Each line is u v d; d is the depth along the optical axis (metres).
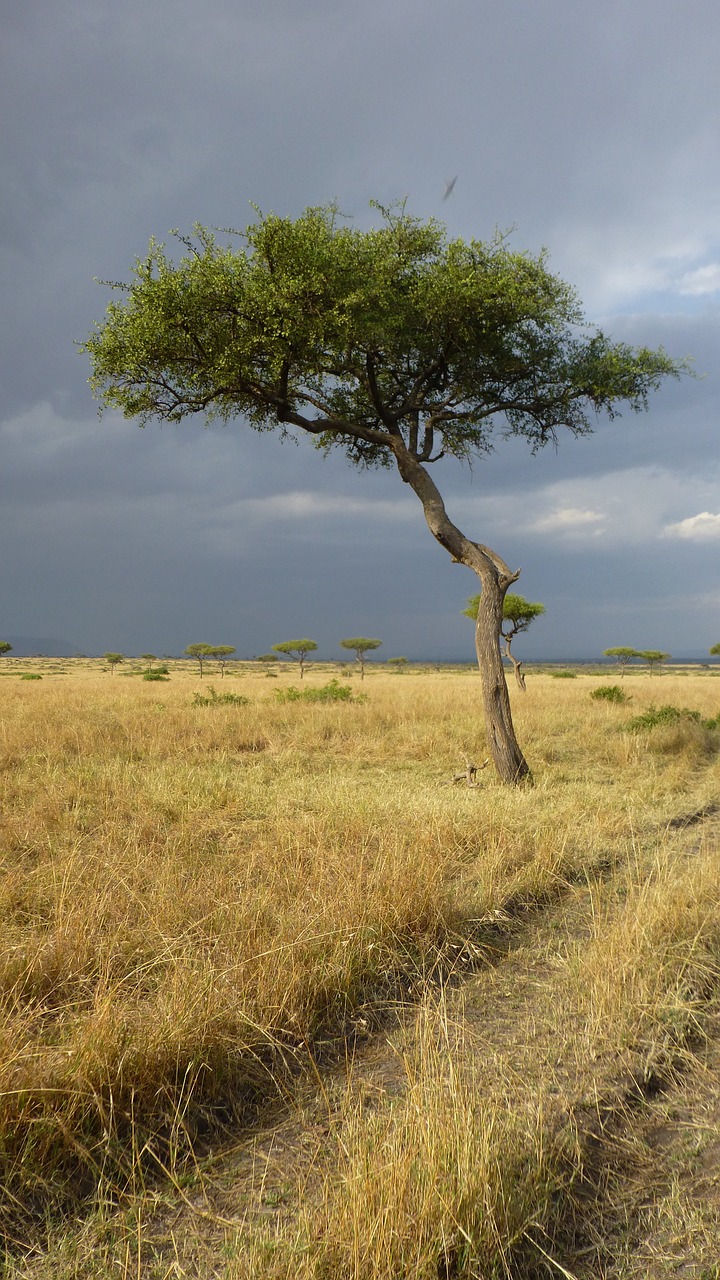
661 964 4.12
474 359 11.81
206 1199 2.56
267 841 6.78
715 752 13.64
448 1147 2.44
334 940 4.34
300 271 9.84
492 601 10.64
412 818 7.44
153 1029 3.28
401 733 15.22
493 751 10.37
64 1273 2.24
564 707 20.34
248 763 12.14
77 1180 2.68
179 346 10.52
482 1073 3.23
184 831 6.98
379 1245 2.09
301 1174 2.63
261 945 4.15
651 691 30.00
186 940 4.32
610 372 11.65
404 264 11.02
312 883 5.36
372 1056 3.51
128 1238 2.38
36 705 19.86
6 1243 2.38
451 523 11.20
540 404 12.31
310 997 3.82
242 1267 2.16
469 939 4.84
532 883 5.86
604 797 9.24
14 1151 2.70
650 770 11.67
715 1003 3.89
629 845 7.11
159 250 10.04
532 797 8.95
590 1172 2.65
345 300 9.64
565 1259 2.27
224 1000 3.59
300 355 10.55
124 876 5.48
